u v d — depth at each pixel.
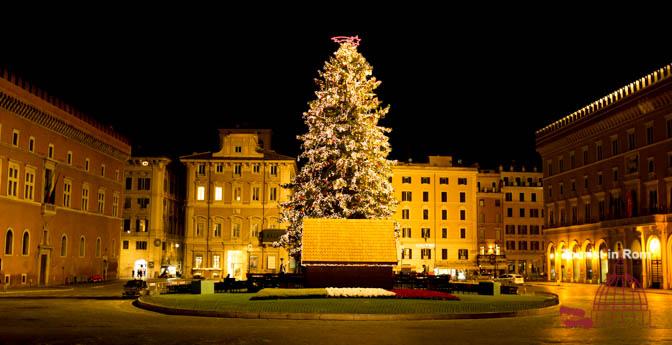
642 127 77.88
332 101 52.41
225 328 23.77
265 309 28.91
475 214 125.25
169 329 23.45
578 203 94.56
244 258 95.31
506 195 136.88
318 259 38.31
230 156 97.19
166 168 101.62
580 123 93.19
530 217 136.88
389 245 39.19
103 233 83.00
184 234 106.25
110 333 22.22
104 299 42.91
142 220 97.75
